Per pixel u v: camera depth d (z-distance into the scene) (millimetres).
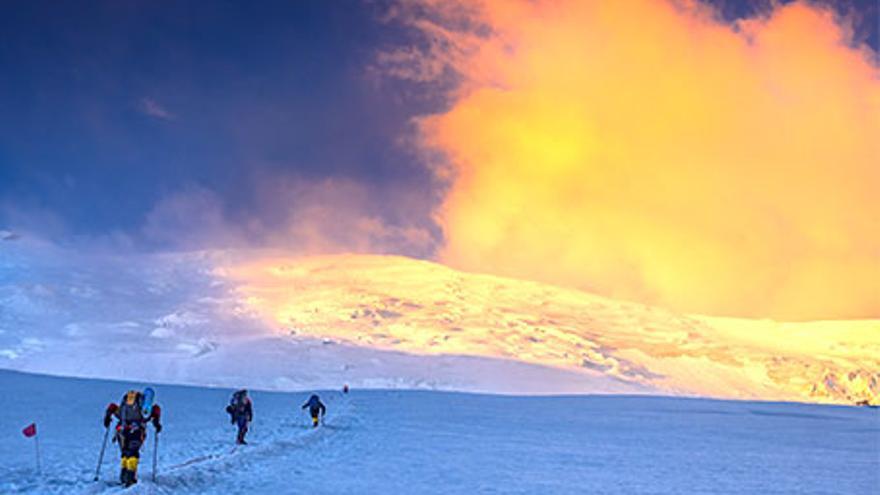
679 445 30234
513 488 16578
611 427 40125
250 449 21547
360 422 37125
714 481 18984
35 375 72500
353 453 23078
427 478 17781
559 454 24906
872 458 26797
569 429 37531
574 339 124188
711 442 32344
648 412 57125
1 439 24266
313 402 32781
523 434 33156
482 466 20625
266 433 28641
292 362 98750
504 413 50000
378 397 66312
